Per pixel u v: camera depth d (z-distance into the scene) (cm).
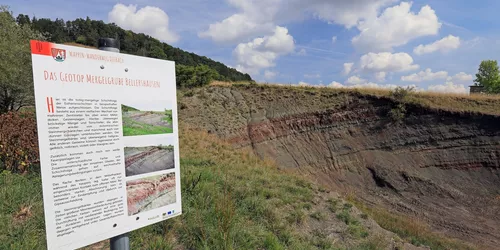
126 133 252
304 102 2361
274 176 959
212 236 418
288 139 2178
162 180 282
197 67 2880
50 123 204
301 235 564
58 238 210
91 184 228
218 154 1245
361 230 670
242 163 1166
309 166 2031
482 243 1257
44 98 201
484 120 2048
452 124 2091
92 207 229
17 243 341
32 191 491
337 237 617
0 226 376
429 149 2056
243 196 631
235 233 436
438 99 2250
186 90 2505
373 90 2389
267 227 534
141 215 264
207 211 493
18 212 426
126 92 252
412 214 1566
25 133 602
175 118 296
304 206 713
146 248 382
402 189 1836
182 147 1233
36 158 617
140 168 263
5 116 611
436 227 1416
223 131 1981
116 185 245
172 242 411
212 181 676
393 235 720
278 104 2345
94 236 231
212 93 2383
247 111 2273
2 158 599
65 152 212
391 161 2038
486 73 3922
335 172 2022
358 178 1978
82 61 222
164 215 285
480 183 1869
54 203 207
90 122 227
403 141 2112
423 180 1873
